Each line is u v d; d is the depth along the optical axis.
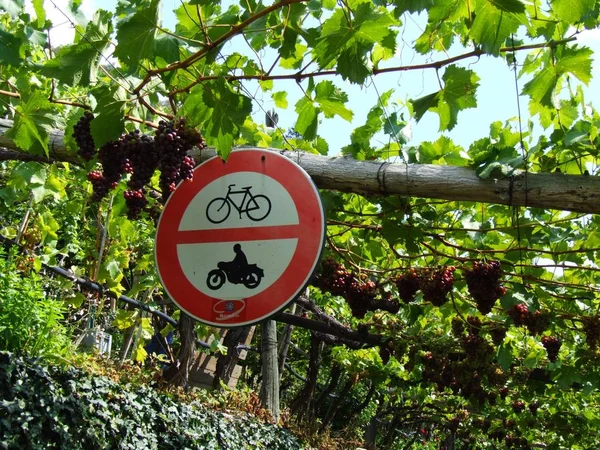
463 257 5.04
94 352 8.36
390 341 8.02
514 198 3.14
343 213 5.00
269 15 3.09
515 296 5.22
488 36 2.68
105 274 7.29
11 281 6.11
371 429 18.83
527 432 14.55
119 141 2.89
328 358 14.20
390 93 4.20
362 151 4.15
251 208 3.35
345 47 2.72
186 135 2.90
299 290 3.19
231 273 3.31
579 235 4.93
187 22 3.09
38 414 5.66
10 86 3.48
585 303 5.93
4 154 3.83
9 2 2.77
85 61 2.70
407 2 2.44
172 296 3.37
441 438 25.80
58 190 6.00
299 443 10.74
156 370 8.75
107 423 6.45
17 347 5.93
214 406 9.41
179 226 3.44
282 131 4.35
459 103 3.23
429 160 4.14
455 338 8.15
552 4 2.72
